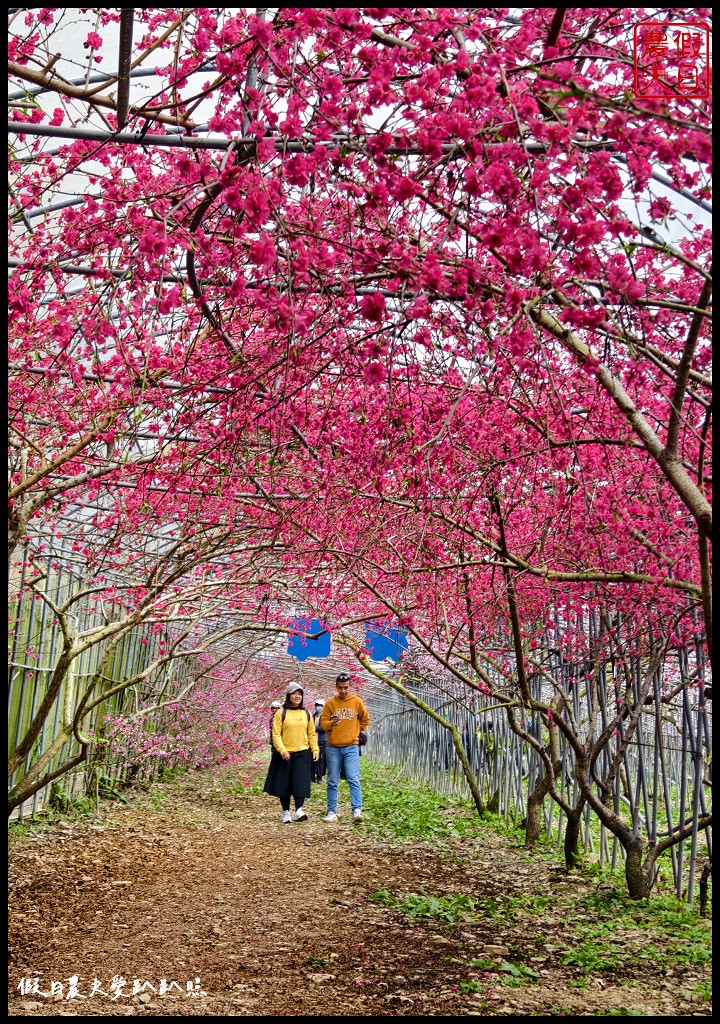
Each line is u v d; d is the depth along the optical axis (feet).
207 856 27.68
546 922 20.48
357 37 11.08
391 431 15.76
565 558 22.31
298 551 20.70
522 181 10.73
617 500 19.51
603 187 9.86
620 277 10.69
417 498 17.21
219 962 16.98
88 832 28.84
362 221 11.36
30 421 19.60
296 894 23.00
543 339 14.08
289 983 15.88
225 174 10.59
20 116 16.46
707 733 21.86
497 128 9.83
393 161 10.68
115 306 18.17
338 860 27.73
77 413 19.77
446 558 22.77
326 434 17.08
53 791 31.01
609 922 20.31
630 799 23.94
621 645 23.48
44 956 16.74
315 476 19.16
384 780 53.98
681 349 16.89
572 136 9.87
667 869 26.99
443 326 13.73
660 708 23.63
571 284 11.59
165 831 31.35
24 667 26.12
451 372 16.98
